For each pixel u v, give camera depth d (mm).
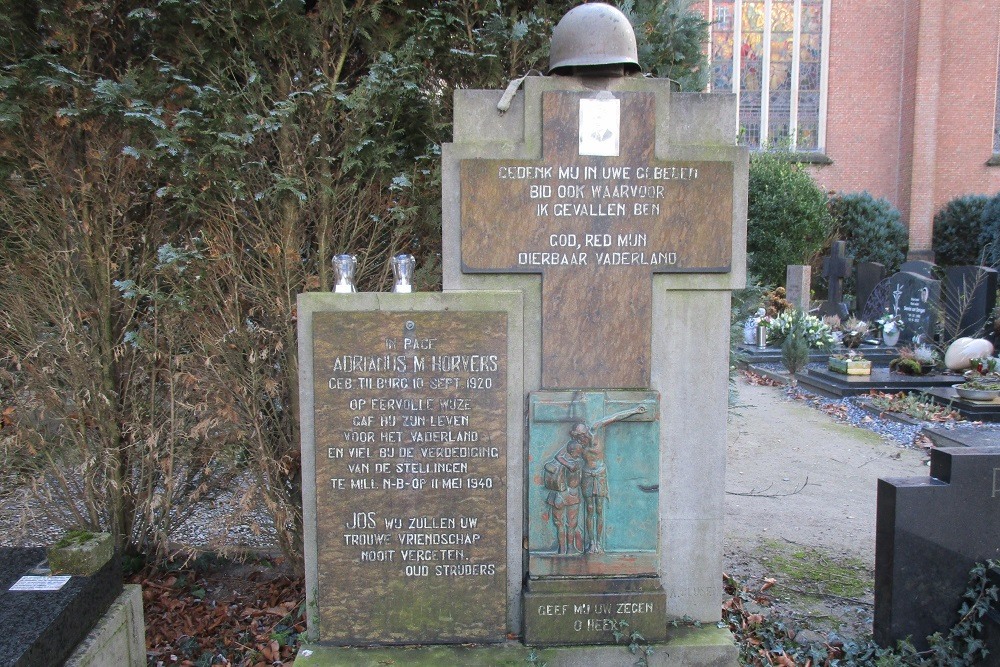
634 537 3193
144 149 3543
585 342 3143
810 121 22125
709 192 3104
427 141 4047
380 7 3799
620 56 3008
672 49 4203
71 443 4152
